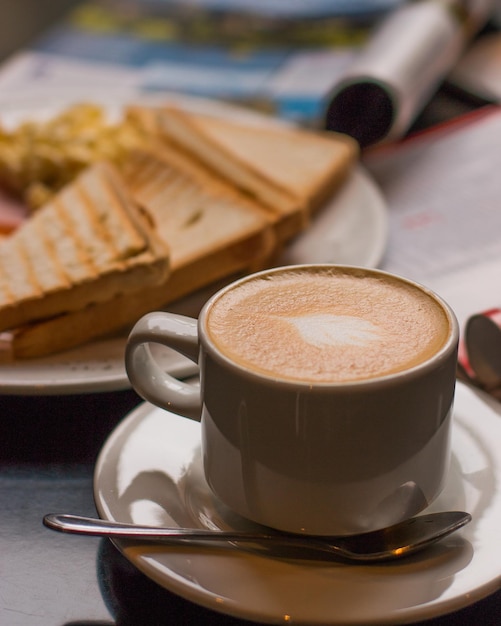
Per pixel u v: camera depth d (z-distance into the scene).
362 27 1.32
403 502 0.44
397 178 0.88
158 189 0.77
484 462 0.48
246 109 1.06
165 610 0.45
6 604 0.46
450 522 0.44
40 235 0.69
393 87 0.89
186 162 0.83
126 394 0.58
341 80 0.91
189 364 0.55
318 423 0.42
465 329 0.56
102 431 0.55
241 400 0.43
